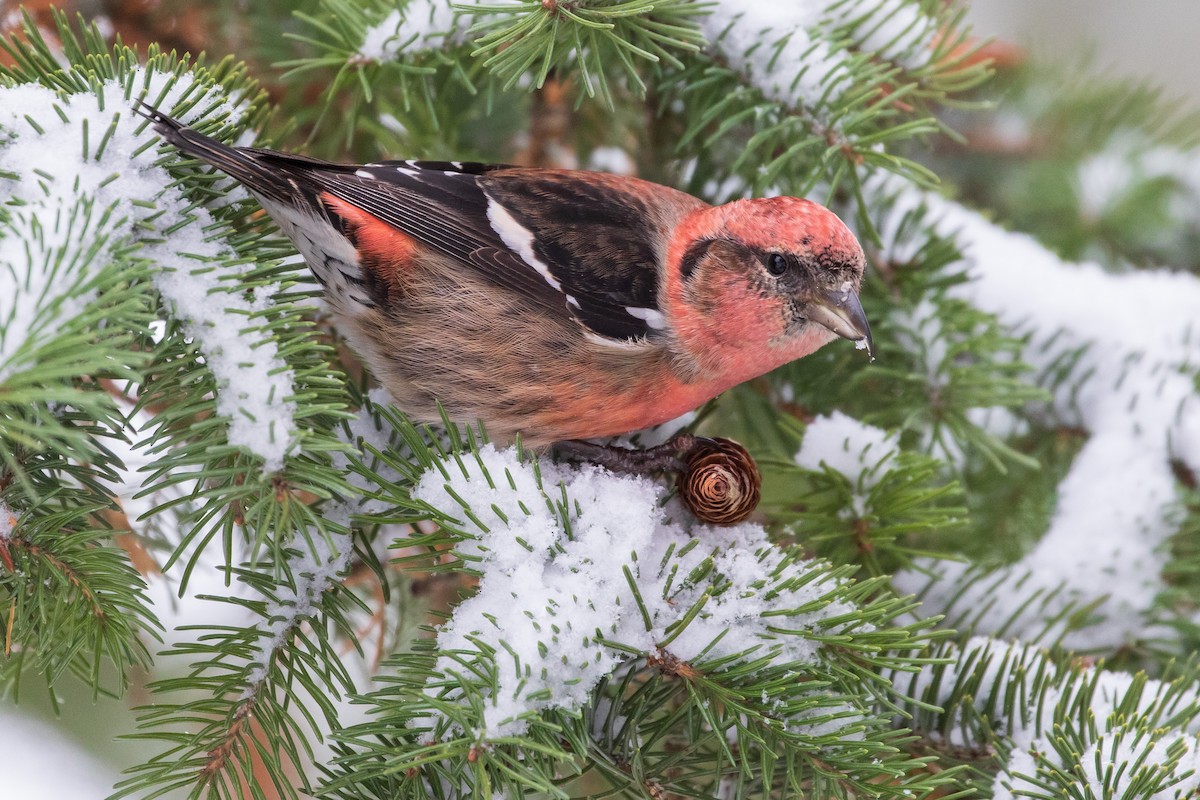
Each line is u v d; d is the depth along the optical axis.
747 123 2.05
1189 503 2.07
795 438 2.06
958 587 2.05
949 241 2.07
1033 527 2.09
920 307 2.07
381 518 1.99
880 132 2.03
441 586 2.06
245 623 2.06
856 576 2.03
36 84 1.99
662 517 2.01
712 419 2.09
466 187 2.04
